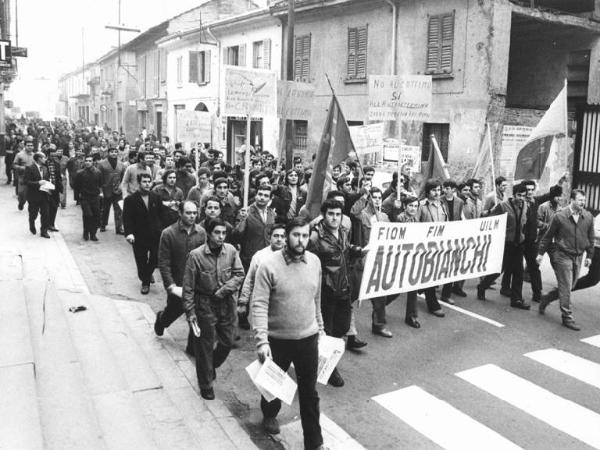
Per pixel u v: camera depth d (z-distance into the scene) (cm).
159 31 3744
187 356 697
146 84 4234
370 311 920
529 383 662
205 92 3123
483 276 962
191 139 1423
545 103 1941
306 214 820
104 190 1407
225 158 2928
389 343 777
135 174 1292
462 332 824
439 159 1157
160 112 3928
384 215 828
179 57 3453
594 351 766
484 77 1666
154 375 634
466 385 654
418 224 796
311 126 2306
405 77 970
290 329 498
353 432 551
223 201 937
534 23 1806
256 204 811
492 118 1673
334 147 895
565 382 668
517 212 940
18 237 1272
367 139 1428
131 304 886
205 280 588
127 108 4519
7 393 486
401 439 539
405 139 1903
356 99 2097
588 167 1373
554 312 931
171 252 701
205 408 575
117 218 1402
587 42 1819
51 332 667
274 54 2495
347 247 682
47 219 1278
